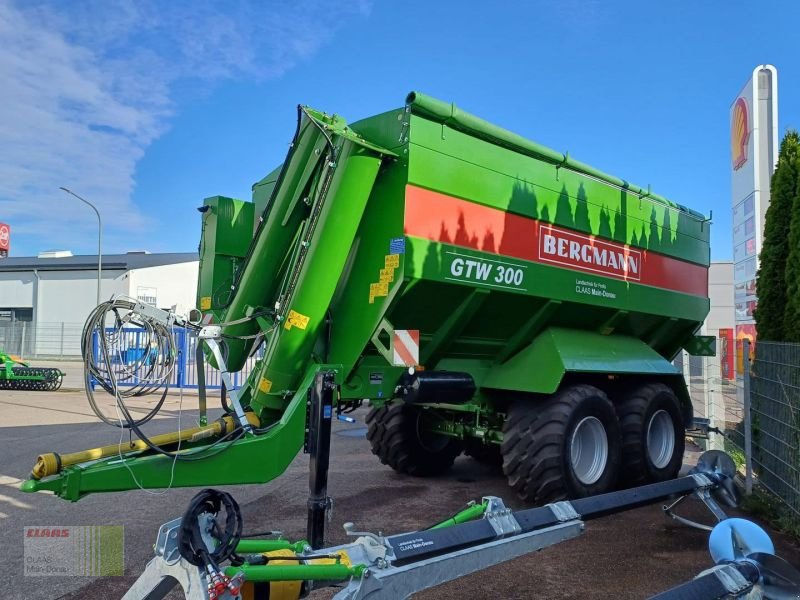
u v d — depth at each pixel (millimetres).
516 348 6488
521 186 5875
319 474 4355
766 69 14438
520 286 5805
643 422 6887
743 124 15289
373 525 5598
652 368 7133
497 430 6516
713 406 9461
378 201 5035
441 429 7145
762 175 14352
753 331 14547
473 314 5652
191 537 2264
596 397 6145
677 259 8211
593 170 6691
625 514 6078
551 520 3424
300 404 4652
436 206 5098
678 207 8258
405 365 4898
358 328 5066
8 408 13195
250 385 5336
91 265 38438
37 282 39375
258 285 5508
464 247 5293
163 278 39406
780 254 8547
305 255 4895
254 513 5949
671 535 5430
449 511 6047
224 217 6301
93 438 9578
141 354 4418
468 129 5348
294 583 2641
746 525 2646
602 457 6195
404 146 4918
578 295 6461
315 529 4297
